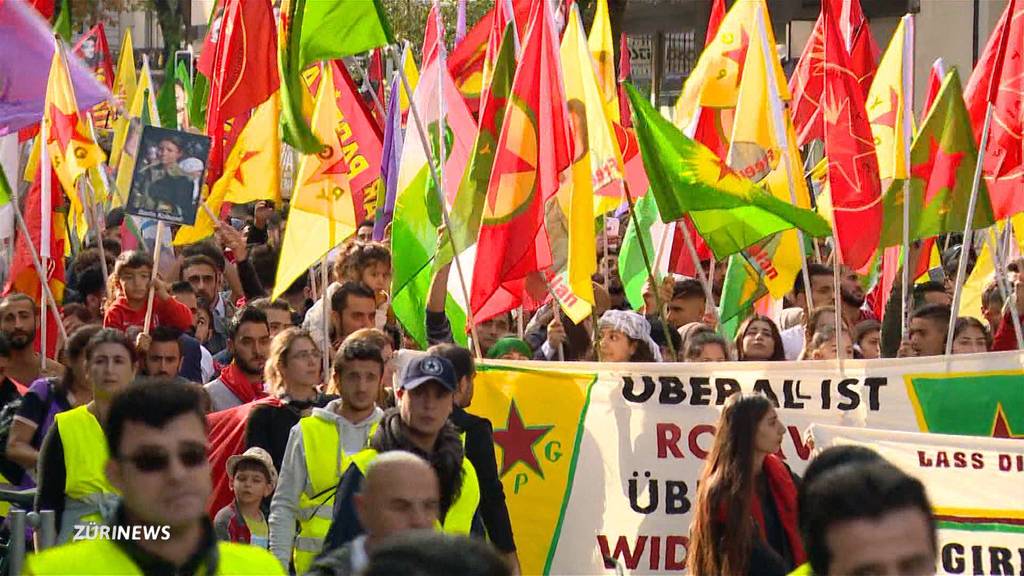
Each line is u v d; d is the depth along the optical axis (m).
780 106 39.03
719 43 42.41
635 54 119.50
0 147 45.53
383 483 17.14
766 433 22.89
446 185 40.03
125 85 64.31
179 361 34.31
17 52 43.31
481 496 24.95
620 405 30.11
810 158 63.41
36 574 14.09
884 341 38.41
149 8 119.38
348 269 40.72
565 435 30.06
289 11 36.06
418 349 38.34
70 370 28.69
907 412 30.52
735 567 22.41
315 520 25.38
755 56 39.12
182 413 14.50
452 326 38.28
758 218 34.06
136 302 38.62
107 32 134.00
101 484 24.12
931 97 49.91
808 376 30.53
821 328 36.69
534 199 33.50
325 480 25.41
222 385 34.50
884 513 12.39
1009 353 30.47
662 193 33.97
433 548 10.58
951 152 37.97
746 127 39.19
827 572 12.62
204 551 14.48
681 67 114.06
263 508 28.44
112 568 14.19
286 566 24.92
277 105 44.88
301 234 36.72
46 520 22.69
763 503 23.58
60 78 42.19
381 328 40.38
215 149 45.88
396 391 23.08
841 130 37.69
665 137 33.84
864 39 49.75
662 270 45.75
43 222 39.91
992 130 38.75
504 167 33.50
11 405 29.34
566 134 33.75
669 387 30.14
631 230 46.25
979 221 38.00
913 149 38.78
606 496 29.89
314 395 29.59
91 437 24.36
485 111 35.81
